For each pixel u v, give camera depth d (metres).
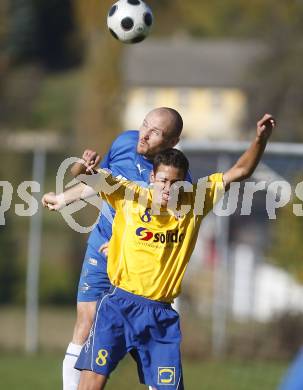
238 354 53.06
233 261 61.31
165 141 22.03
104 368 20.72
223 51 157.38
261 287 59.78
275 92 109.62
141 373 21.22
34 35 163.75
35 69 119.56
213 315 55.09
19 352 57.00
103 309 20.94
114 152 22.83
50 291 78.81
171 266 20.98
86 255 23.28
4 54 97.12
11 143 80.19
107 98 81.88
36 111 114.50
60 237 83.75
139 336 20.92
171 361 21.00
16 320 68.50
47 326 66.50
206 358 52.84
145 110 155.00
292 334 53.41
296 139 92.75
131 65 156.62
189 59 157.75
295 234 51.00
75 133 91.75
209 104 153.62
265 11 125.25
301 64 108.75
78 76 146.50
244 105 128.88
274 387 43.69
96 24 84.38
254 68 117.75
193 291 59.78
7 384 44.69
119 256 20.97
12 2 160.25
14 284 75.31
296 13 112.62
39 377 47.12
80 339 23.19
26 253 76.31
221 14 158.38
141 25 24.12
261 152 20.89
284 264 52.03
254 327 54.25
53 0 170.38
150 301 20.88
